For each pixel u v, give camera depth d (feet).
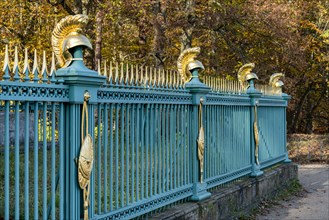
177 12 60.90
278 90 39.99
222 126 26.96
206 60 70.08
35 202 12.76
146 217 18.63
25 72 12.37
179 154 21.76
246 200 28.12
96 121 17.75
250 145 31.86
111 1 49.85
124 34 62.39
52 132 13.53
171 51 65.77
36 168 12.75
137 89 17.85
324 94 104.88
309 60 86.99
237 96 29.37
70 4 53.31
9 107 12.05
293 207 31.04
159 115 19.81
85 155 14.44
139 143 18.52
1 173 23.29
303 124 113.60
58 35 14.19
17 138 12.17
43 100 12.93
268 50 76.48
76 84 14.02
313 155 65.72
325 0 85.61
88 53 50.08
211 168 25.18
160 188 19.77
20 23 47.85
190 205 21.56
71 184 14.17
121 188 16.92
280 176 36.11
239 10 64.03
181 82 22.15
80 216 14.57
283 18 66.03
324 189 39.37
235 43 73.92
